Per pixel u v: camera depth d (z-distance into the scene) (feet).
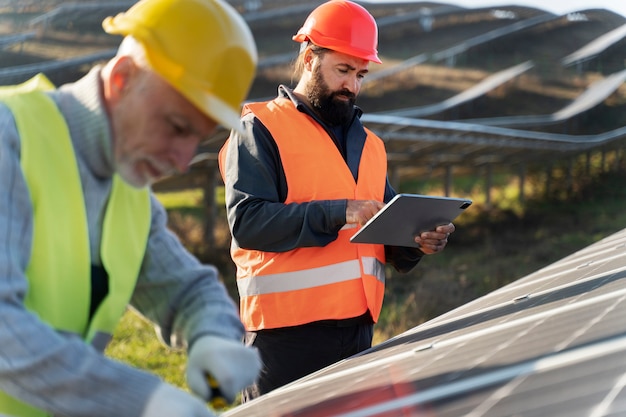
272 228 11.46
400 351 8.77
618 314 6.71
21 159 5.09
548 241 64.44
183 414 4.42
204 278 6.06
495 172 99.81
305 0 121.08
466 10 144.15
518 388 5.05
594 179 97.60
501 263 53.57
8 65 83.51
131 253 5.75
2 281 4.64
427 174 96.22
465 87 119.24
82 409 4.50
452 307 39.65
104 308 5.56
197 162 55.26
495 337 7.53
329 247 11.97
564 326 6.91
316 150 12.18
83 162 5.39
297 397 7.42
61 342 4.56
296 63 13.10
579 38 146.30
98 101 5.27
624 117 116.88
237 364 5.31
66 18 94.63
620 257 12.11
